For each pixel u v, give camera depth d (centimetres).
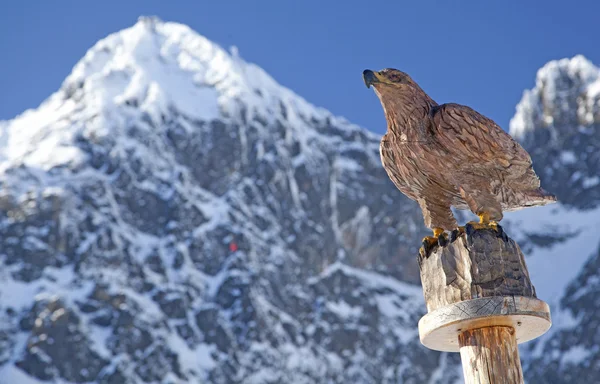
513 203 535
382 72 536
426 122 524
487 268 481
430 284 498
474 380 478
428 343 505
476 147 510
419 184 537
